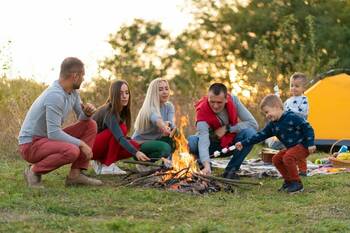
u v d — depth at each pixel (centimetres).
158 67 2295
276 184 894
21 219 673
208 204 755
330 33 2230
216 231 637
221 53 2358
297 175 841
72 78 836
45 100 830
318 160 1129
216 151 902
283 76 1927
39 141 837
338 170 1023
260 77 1844
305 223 675
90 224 651
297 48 2127
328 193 827
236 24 2361
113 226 641
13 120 1320
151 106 968
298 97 1116
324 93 1377
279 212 727
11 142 1285
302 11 2292
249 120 940
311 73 1919
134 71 2202
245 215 703
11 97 1415
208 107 916
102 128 949
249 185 880
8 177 941
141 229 636
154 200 773
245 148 921
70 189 830
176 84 2212
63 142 833
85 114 870
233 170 928
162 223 669
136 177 888
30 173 848
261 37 2312
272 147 1163
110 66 1853
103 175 970
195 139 947
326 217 702
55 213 702
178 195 802
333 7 2295
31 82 1515
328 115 1360
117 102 920
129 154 955
